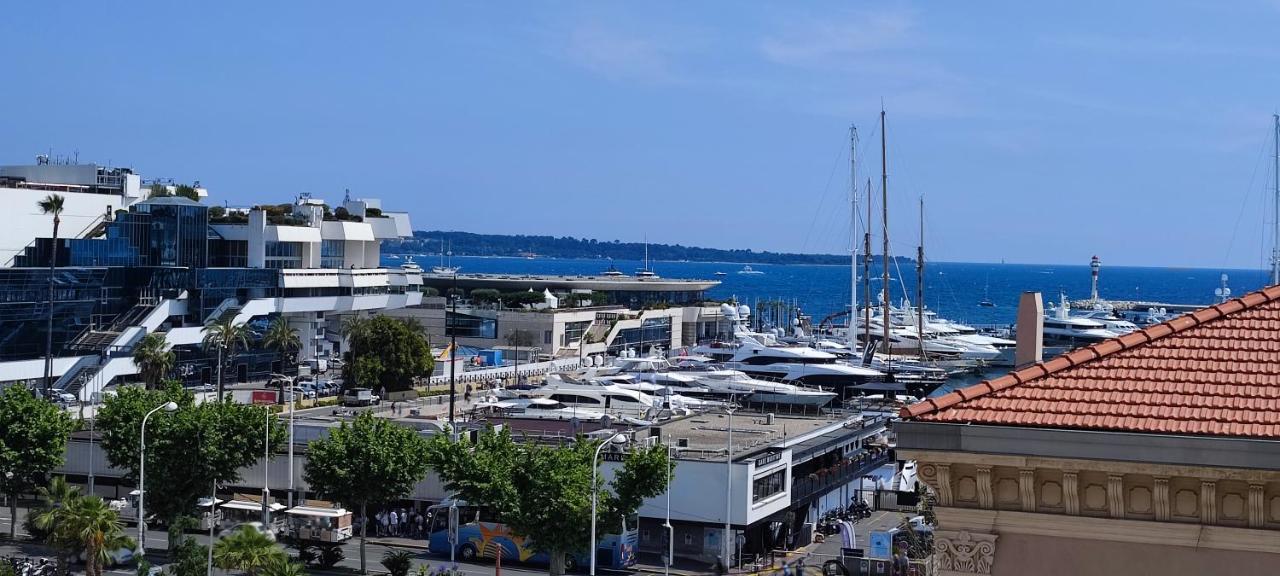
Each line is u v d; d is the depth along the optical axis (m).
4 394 93.31
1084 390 26.16
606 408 143.25
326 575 84.38
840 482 107.69
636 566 89.75
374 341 166.50
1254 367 25.75
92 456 104.19
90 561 73.50
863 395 179.38
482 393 168.50
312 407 150.12
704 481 91.25
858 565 82.94
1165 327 27.34
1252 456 23.98
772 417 122.19
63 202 170.50
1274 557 24.64
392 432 87.81
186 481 89.00
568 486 79.06
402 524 99.62
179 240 178.75
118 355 165.12
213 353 177.00
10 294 158.38
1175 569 25.16
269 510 91.38
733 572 87.50
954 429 25.83
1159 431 24.62
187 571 71.06
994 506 26.20
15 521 95.94
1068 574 25.73
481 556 90.69
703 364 195.00
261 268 187.62
